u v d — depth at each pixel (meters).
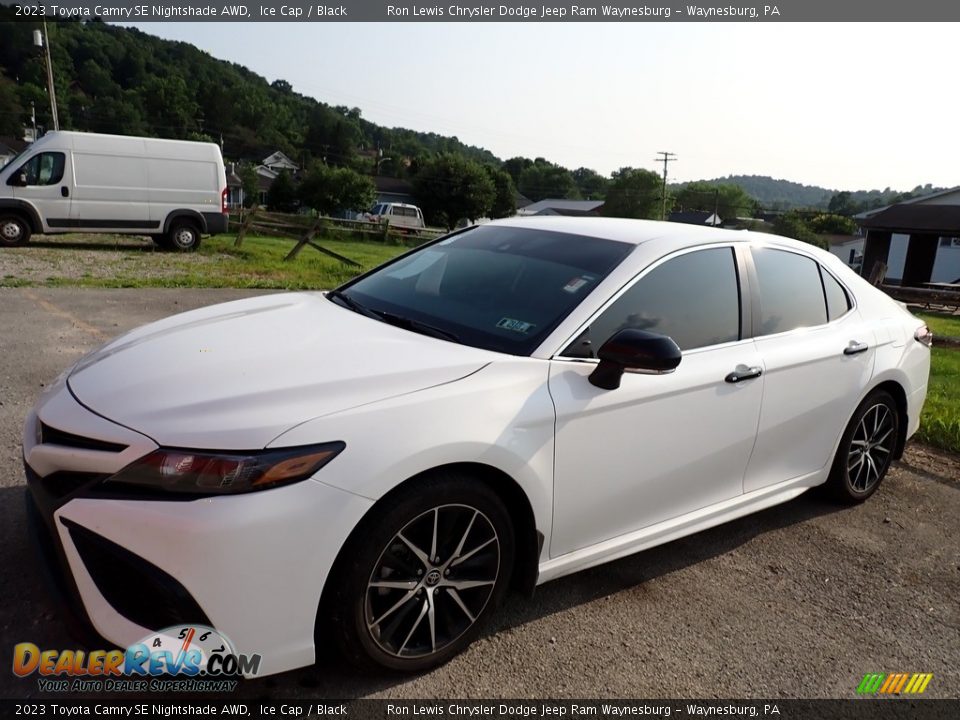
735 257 3.49
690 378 3.04
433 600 2.45
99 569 2.12
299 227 20.72
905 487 4.66
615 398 2.78
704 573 3.38
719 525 3.77
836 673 2.74
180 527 2.00
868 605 3.23
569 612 2.95
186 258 14.71
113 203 15.30
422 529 2.38
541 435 2.58
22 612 2.59
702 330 3.21
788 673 2.71
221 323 3.06
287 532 2.07
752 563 3.52
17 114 92.38
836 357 3.76
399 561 2.33
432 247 3.86
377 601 2.33
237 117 131.25
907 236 37.28
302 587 2.12
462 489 2.40
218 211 16.47
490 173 80.56
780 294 3.64
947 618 3.18
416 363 2.55
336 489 2.13
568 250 3.34
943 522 4.16
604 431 2.77
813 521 4.05
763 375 3.35
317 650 2.30
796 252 3.86
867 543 3.82
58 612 2.22
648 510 3.07
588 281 3.04
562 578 3.22
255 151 124.06
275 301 3.53
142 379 2.44
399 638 2.41
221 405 2.22
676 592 3.19
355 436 2.20
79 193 14.95
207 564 2.01
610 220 3.80
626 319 2.99
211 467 2.05
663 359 2.53
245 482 2.05
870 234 36.81
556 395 2.64
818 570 3.49
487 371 2.58
